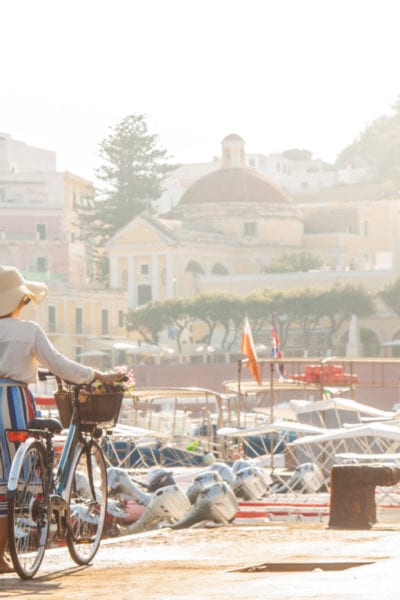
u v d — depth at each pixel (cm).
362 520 2070
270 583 1084
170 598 1016
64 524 1336
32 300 1341
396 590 991
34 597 1091
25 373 1323
